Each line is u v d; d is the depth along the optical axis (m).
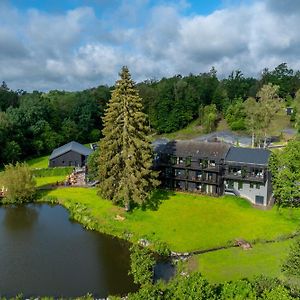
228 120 135.12
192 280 31.70
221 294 31.05
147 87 155.25
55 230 56.16
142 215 58.09
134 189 57.97
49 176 87.38
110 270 43.66
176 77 180.00
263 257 44.69
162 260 45.81
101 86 163.25
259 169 64.00
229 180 67.56
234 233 51.69
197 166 69.44
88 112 133.00
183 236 51.28
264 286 32.28
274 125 113.06
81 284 40.44
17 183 67.88
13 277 41.91
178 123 139.38
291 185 59.03
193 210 60.19
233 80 172.50
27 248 49.81
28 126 113.50
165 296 30.59
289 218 56.66
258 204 64.19
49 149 115.38
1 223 59.00
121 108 58.81
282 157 60.34
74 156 94.06
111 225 55.75
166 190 70.06
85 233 54.97
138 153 59.34
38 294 38.38
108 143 59.66
